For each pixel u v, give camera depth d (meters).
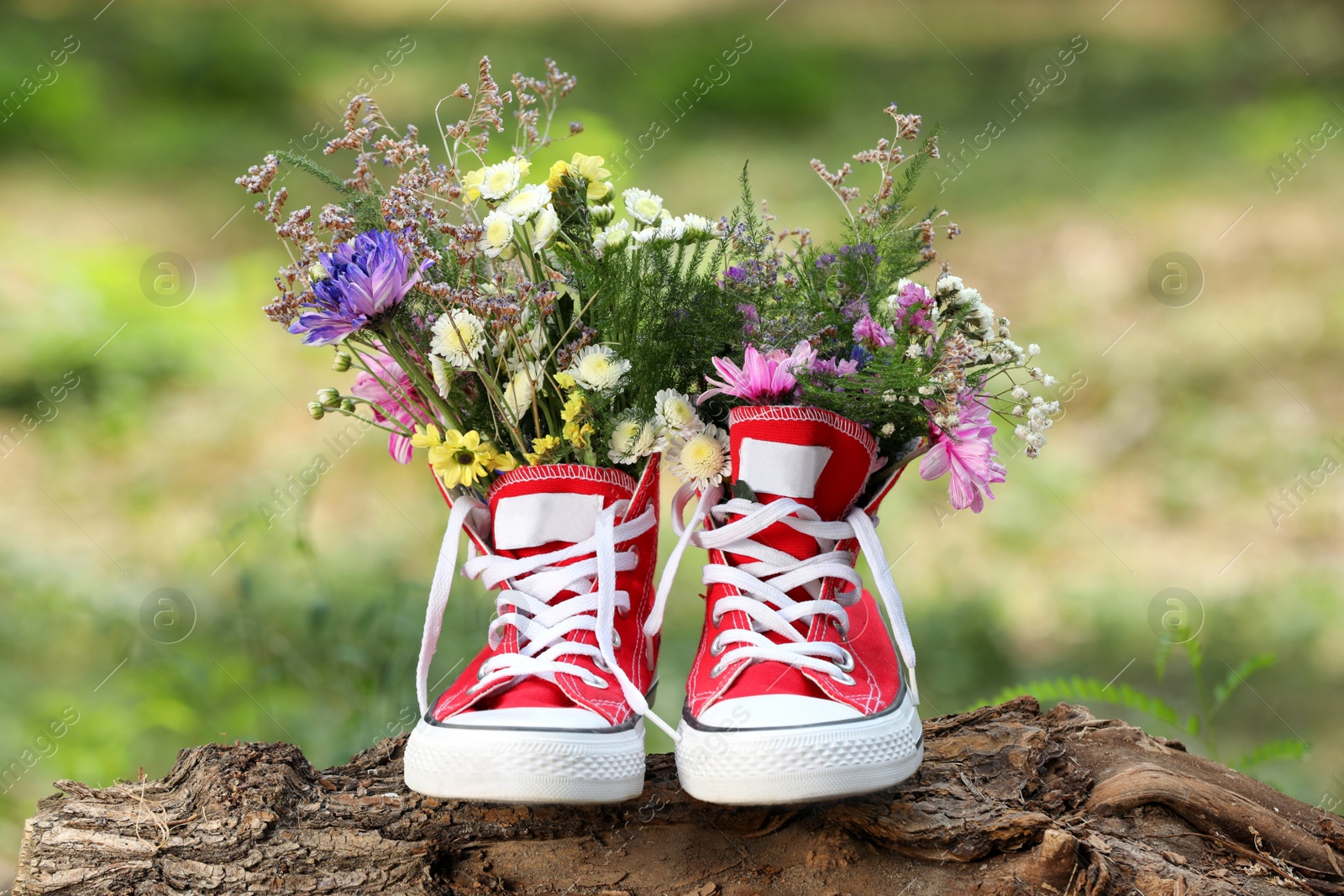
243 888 1.48
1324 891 1.49
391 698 1.91
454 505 1.57
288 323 1.52
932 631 2.49
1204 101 6.30
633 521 1.56
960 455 1.53
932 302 1.54
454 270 1.56
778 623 1.53
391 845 1.51
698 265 1.58
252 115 6.20
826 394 1.53
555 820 1.53
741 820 1.53
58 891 1.48
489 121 1.57
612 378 1.54
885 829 1.50
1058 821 1.51
